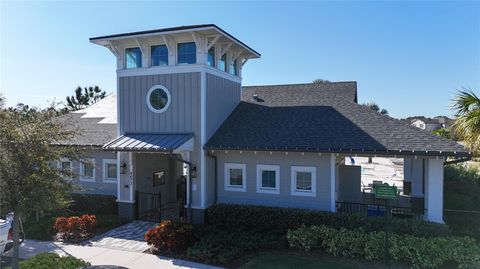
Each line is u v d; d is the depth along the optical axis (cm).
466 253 954
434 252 966
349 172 1644
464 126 1186
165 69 1506
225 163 1512
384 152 1200
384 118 1427
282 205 1420
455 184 1881
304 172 1388
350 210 1458
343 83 1975
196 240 1214
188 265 1035
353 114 1510
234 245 1151
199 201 1470
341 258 1065
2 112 842
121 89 1591
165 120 1520
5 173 802
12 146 805
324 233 1134
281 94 1964
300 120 1535
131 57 1588
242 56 1886
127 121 1586
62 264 928
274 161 1430
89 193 1738
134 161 1584
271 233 1271
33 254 1132
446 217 1389
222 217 1422
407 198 1761
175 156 1455
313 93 1905
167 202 1911
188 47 1495
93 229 1352
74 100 4506
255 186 1464
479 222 1329
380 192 994
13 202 815
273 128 1504
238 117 1675
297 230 1189
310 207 1374
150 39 1515
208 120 1502
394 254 991
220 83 1623
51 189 845
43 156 827
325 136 1363
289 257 1082
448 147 1166
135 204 1571
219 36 1471
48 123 902
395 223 1167
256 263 1024
